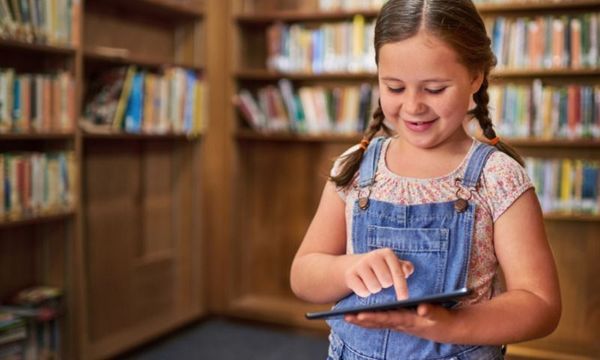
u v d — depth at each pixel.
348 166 1.13
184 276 4.21
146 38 3.87
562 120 3.45
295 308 4.16
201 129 4.06
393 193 1.06
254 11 4.25
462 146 1.06
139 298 3.88
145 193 3.90
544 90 3.47
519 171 1.01
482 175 1.02
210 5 4.09
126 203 3.76
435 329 0.84
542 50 3.46
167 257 4.09
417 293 1.01
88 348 3.40
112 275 3.66
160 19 3.98
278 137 4.02
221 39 4.11
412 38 0.92
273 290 4.40
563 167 3.48
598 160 3.59
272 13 3.98
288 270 4.35
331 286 0.99
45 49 2.89
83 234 3.44
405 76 0.94
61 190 3.03
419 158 1.06
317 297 1.03
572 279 3.68
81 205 3.15
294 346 3.75
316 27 4.08
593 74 3.52
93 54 3.19
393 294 1.01
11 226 3.10
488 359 1.03
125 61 3.41
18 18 2.76
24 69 3.06
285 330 4.04
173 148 4.11
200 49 4.07
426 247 1.02
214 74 4.14
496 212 1.00
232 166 4.19
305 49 3.93
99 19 3.49
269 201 4.36
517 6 3.48
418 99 0.95
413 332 0.86
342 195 1.13
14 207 2.80
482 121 1.15
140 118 3.48
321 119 3.94
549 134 3.47
